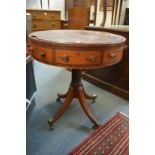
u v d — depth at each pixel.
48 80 2.11
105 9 1.84
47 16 3.24
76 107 1.52
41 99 1.64
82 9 2.50
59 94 1.61
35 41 0.96
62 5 3.72
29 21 2.51
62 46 0.87
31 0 3.37
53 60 0.92
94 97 1.60
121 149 1.06
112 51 0.95
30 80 1.35
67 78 2.19
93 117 1.26
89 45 0.87
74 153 1.02
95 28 1.78
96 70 1.98
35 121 1.30
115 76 1.77
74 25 2.71
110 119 1.36
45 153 1.01
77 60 0.90
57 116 1.25
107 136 1.17
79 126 1.26
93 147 1.07
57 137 1.14
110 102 1.63
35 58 1.02
